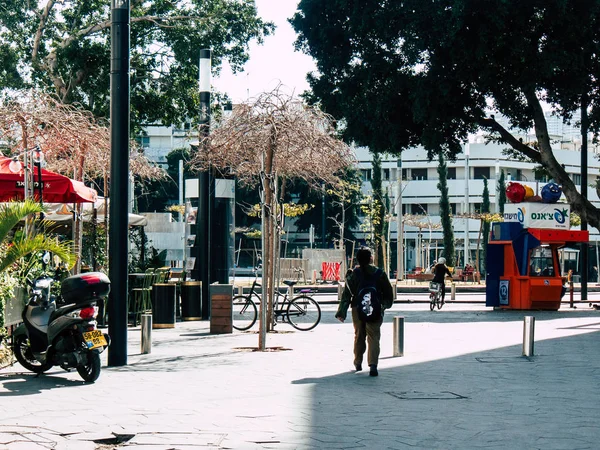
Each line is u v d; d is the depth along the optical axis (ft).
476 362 42.29
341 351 47.11
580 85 93.61
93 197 56.13
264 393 31.48
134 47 110.93
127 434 23.62
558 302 90.94
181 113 114.11
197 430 24.22
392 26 93.71
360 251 37.68
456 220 307.78
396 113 100.07
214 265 76.69
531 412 27.71
